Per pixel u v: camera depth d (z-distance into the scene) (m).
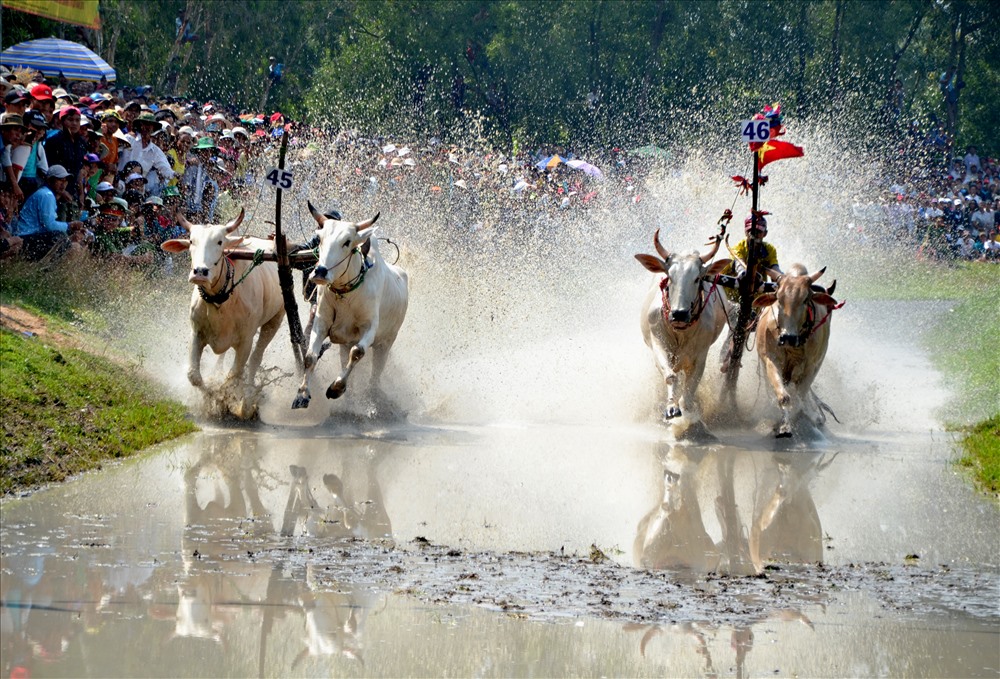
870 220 91.12
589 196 81.19
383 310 39.12
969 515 29.11
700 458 35.28
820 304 38.66
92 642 19.11
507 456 34.94
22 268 42.62
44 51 73.00
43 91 45.81
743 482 32.22
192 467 31.16
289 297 37.06
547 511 28.56
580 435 38.78
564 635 20.36
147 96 69.88
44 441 30.41
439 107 119.25
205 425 37.06
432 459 34.06
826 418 42.25
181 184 53.91
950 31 136.75
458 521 27.38
